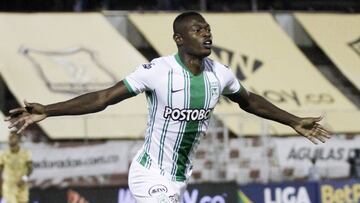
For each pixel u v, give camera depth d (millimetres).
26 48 45656
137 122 42031
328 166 41469
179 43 13484
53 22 47219
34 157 39375
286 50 48500
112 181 40125
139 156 14148
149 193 13742
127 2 54344
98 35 47031
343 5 56156
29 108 12836
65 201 33031
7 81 44062
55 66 45219
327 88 47188
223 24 49031
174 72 13438
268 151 40688
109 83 44875
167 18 48562
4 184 33906
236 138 40531
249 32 48906
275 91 46250
